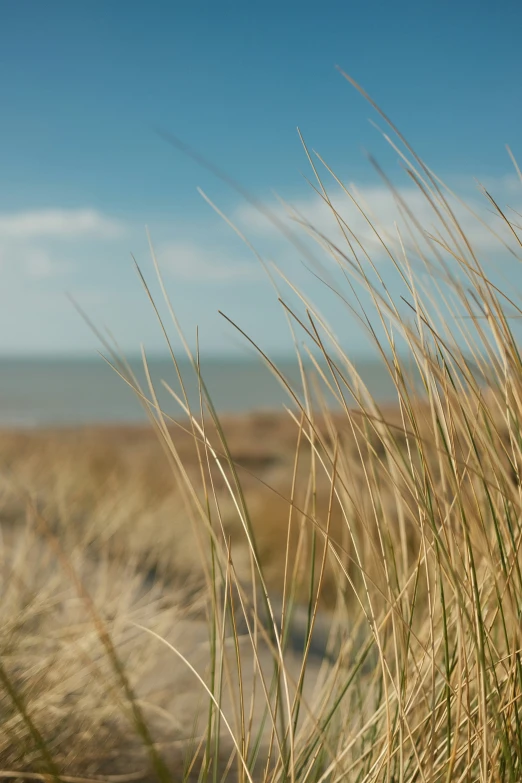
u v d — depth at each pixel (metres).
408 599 1.20
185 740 1.78
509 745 0.99
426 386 1.11
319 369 1.08
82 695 1.71
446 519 1.06
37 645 1.92
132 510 5.08
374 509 1.16
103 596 2.24
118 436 20.36
